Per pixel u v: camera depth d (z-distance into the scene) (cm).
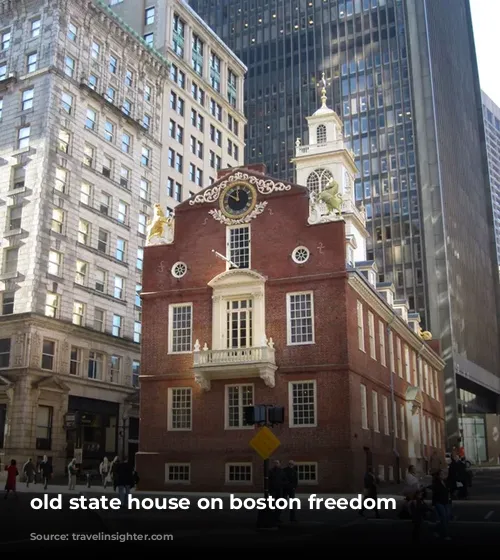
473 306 12706
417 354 6078
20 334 5562
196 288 4162
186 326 4156
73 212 6178
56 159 6078
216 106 9200
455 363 10750
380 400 4472
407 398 5262
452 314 11094
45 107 6081
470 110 15900
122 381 6525
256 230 4116
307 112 13925
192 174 8338
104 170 6700
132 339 6769
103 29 6906
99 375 6278
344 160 5831
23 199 5950
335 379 3747
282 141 14038
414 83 12588
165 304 4228
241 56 14938
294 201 4075
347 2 14025
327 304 3850
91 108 6619
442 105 12912
